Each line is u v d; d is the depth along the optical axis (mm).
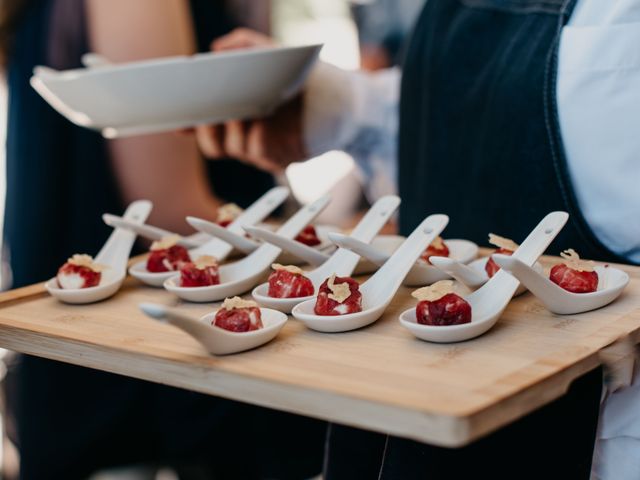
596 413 730
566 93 930
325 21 1566
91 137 1583
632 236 917
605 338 664
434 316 696
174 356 676
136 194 1626
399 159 1315
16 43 1544
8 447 1727
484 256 997
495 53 1075
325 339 714
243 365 646
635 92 875
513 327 722
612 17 892
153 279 924
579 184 950
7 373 1695
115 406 1700
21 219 1602
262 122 1504
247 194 1643
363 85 1521
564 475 734
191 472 1735
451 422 518
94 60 1262
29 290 920
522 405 562
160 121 1173
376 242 1037
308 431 1688
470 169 1123
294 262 1010
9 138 1591
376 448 910
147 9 1569
